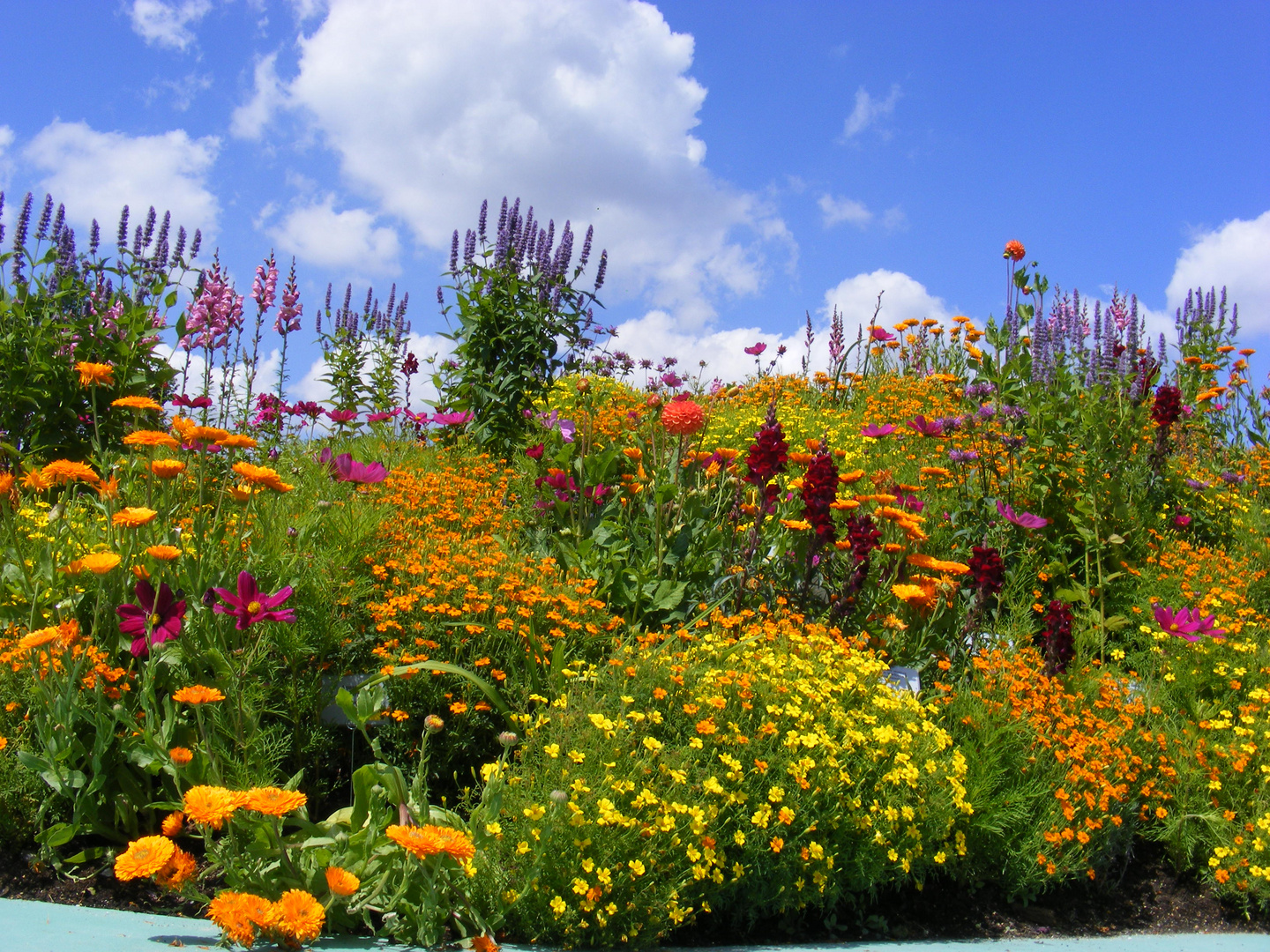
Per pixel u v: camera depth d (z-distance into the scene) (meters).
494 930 2.20
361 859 2.18
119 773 2.39
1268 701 3.77
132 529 2.79
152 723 2.38
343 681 3.15
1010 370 5.63
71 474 2.78
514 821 2.31
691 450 4.85
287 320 6.65
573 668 3.14
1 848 2.31
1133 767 3.40
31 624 2.41
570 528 4.52
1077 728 3.49
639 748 2.60
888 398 8.09
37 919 1.85
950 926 2.86
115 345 4.97
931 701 3.46
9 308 4.78
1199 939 2.85
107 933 1.80
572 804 2.24
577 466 4.64
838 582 4.36
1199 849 3.34
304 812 2.38
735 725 2.70
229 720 2.55
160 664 2.65
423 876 2.09
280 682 2.92
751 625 3.74
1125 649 4.80
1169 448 5.92
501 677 3.09
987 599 4.02
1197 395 7.72
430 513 4.46
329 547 3.53
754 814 2.49
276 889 2.04
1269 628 4.63
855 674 3.21
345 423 6.69
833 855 2.63
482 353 6.73
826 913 2.77
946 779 2.88
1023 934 2.85
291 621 2.90
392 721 2.94
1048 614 4.01
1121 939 2.82
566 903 2.24
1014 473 5.36
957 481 5.41
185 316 5.45
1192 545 5.80
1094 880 3.21
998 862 3.03
